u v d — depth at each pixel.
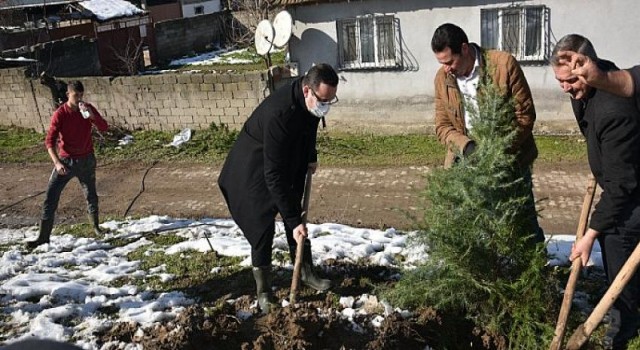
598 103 3.48
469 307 4.21
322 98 4.05
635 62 12.05
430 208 4.29
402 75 13.31
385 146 12.59
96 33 21.34
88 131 7.07
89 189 7.27
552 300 4.15
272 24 14.11
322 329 4.20
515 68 4.23
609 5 11.84
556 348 3.72
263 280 4.59
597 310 3.55
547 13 12.14
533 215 4.39
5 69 14.43
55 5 24.12
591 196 4.11
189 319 4.25
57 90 14.24
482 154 4.02
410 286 4.32
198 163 12.02
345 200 9.62
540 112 12.74
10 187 11.09
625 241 3.67
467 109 4.29
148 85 13.73
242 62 23.03
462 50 4.30
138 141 13.55
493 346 4.11
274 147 4.14
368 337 4.18
